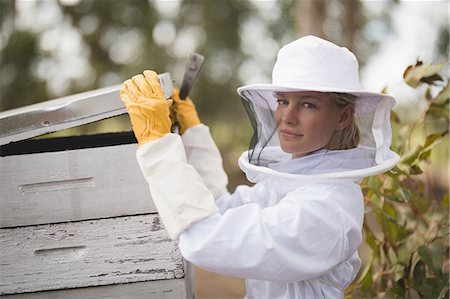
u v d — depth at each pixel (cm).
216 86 880
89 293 170
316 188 167
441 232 242
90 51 762
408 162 240
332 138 175
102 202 169
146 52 802
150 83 167
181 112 224
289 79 173
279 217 160
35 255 170
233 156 985
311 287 178
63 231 170
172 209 158
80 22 743
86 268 169
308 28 534
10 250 169
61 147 197
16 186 169
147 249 169
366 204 253
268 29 904
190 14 854
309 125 172
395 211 254
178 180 158
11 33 649
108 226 169
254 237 157
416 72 247
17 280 169
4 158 169
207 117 888
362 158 172
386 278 255
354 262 194
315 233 160
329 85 170
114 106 166
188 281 188
